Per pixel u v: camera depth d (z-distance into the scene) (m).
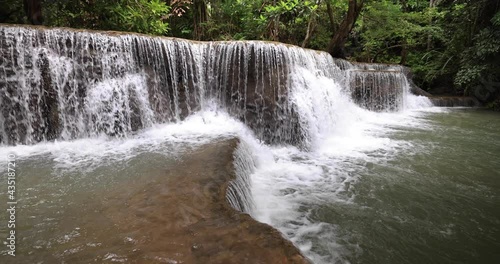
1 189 3.36
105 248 2.22
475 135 7.85
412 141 7.25
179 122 6.49
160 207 2.82
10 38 4.91
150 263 2.03
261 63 6.71
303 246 3.18
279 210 3.90
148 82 6.18
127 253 2.15
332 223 3.64
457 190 4.57
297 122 6.72
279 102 6.73
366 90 10.56
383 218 3.78
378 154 6.25
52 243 2.31
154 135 5.70
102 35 5.64
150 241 2.29
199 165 3.91
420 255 3.11
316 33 12.87
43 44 5.18
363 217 3.79
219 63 6.87
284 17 11.91
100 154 4.63
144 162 4.17
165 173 3.71
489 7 12.45
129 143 5.21
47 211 2.84
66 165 4.15
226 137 5.44
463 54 12.52
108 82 5.73
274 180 4.86
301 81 7.12
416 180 4.92
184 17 11.39
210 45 6.88
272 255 2.10
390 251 3.16
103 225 2.55
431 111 11.77
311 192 4.45
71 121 5.50
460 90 14.27
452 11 13.96
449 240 3.36
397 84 11.43
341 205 4.07
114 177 3.68
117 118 5.80
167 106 6.45
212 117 6.78
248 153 5.24
